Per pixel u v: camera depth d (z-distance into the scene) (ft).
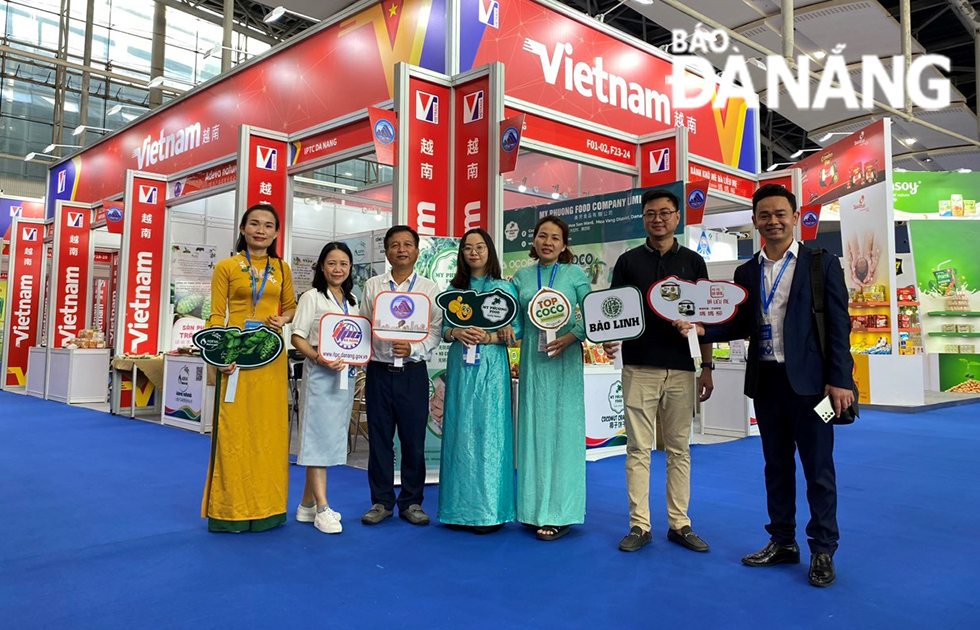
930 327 37.81
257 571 8.17
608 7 44.65
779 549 8.46
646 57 22.07
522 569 8.25
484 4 17.30
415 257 10.68
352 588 7.58
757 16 36.17
